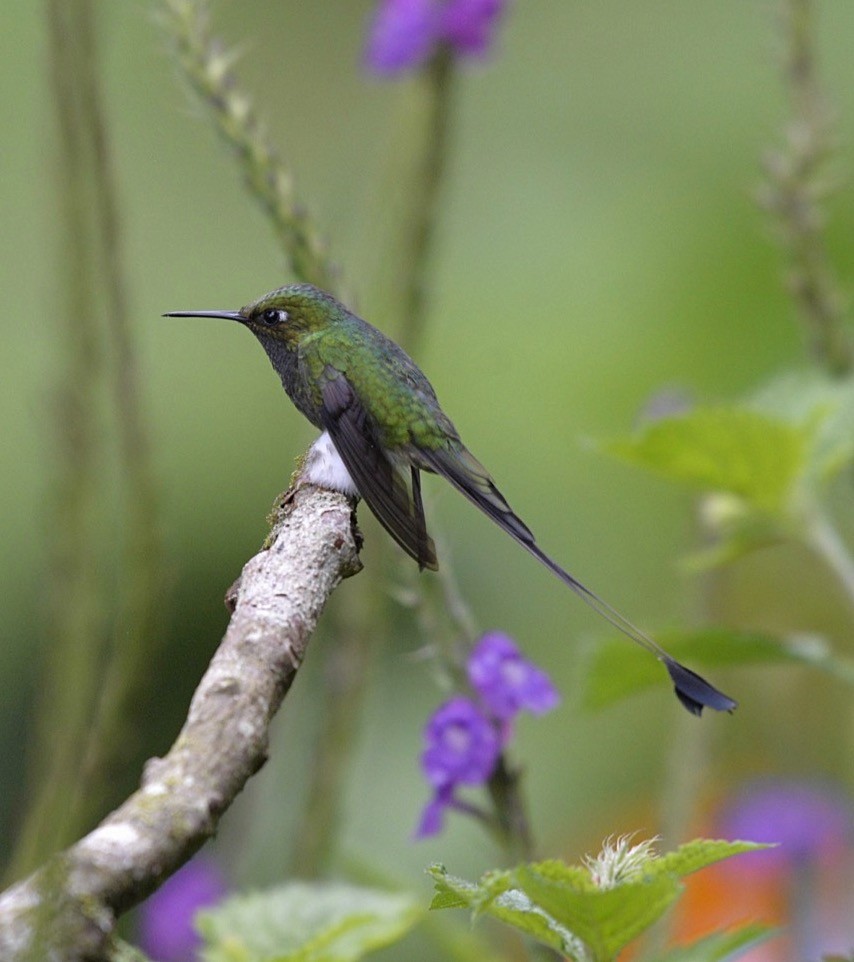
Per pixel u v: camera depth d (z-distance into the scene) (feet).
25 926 10.17
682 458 26.07
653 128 57.57
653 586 50.78
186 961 28.55
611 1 60.13
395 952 33.53
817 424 25.38
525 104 58.90
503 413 53.93
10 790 46.16
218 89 24.93
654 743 47.19
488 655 21.81
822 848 33.58
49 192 19.83
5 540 48.80
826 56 54.49
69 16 20.45
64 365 18.99
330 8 59.11
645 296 54.54
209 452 52.16
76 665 17.74
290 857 26.35
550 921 15.05
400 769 45.57
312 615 15.81
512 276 55.52
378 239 30.12
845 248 49.78
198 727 11.91
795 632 45.14
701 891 33.60
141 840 10.74
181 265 54.44
